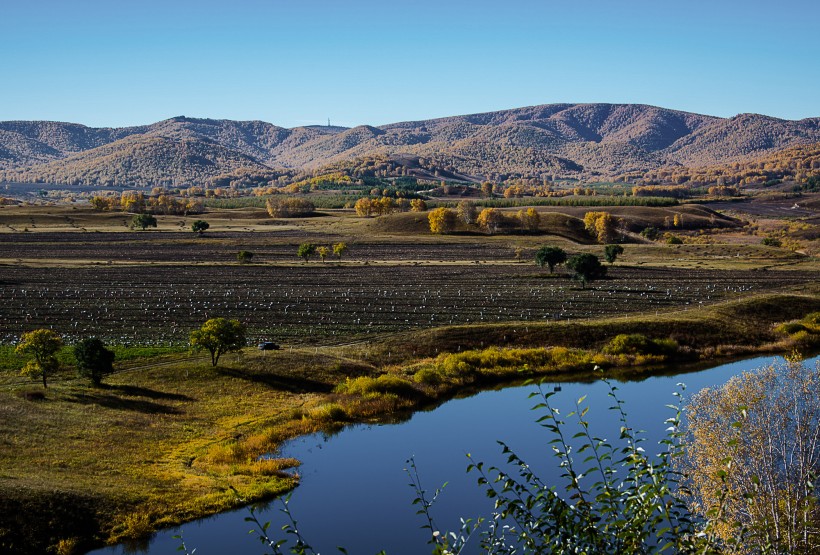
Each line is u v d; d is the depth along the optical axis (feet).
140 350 282.15
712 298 406.82
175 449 188.55
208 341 255.50
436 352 297.94
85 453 176.45
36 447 175.42
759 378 125.90
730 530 64.64
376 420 221.66
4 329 323.57
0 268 516.32
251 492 162.40
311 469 179.32
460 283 469.16
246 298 412.77
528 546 46.09
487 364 281.13
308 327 338.13
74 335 313.12
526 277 493.77
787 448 102.94
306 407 226.79
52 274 495.00
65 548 135.44
